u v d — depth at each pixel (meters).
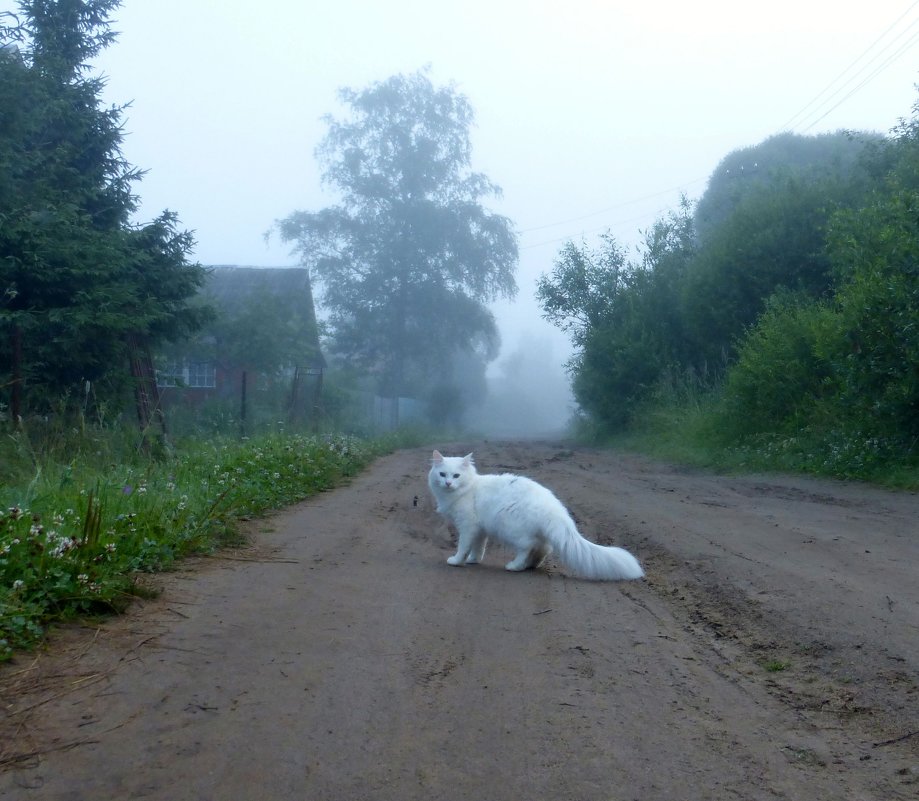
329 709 4.05
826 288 22.34
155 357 21.59
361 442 22.08
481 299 53.38
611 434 30.64
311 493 11.82
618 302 31.61
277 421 22.05
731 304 24.25
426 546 8.45
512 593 6.52
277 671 4.52
